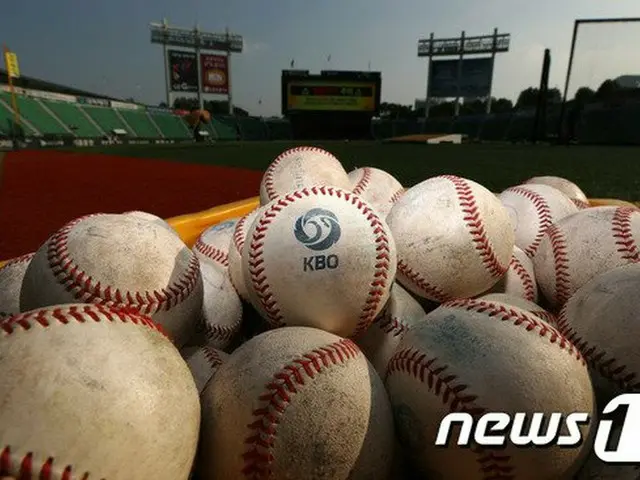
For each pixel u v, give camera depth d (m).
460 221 0.21
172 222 0.41
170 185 0.94
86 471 0.11
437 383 0.14
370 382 0.15
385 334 0.20
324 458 0.13
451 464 0.14
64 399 0.11
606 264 0.22
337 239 0.18
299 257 0.18
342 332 0.19
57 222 0.62
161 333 0.14
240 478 0.13
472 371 0.14
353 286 0.18
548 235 0.25
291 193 0.20
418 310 0.22
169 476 0.12
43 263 0.17
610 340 0.16
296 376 0.14
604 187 0.77
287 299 0.18
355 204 0.20
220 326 0.23
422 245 0.21
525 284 0.25
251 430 0.13
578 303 0.18
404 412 0.15
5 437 0.10
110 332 0.12
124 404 0.11
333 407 0.13
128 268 0.17
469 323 0.15
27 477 0.10
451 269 0.21
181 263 0.19
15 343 0.11
